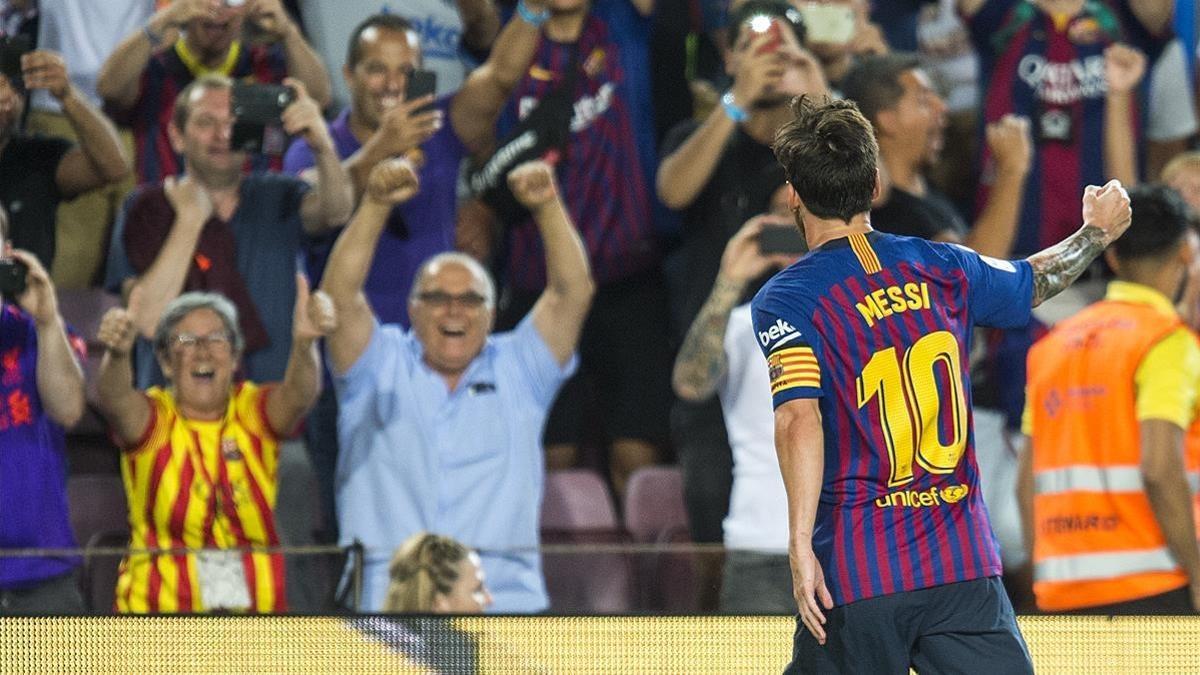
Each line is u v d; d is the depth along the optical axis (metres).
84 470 24.58
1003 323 13.98
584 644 16.38
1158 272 20.08
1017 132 24.98
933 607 13.15
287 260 23.59
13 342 20.38
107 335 20.03
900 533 13.16
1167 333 19.55
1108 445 19.83
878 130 24.25
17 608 16.75
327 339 21.73
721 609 17.64
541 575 17.81
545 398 22.64
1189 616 16.61
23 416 20.36
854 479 13.23
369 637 16.14
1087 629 16.55
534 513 22.27
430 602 17.38
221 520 20.59
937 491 13.27
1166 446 19.23
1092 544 19.92
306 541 22.22
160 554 17.03
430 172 25.08
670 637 16.42
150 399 20.73
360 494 21.67
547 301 22.66
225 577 17.09
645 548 17.81
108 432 24.56
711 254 24.62
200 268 23.12
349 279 21.45
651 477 24.44
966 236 25.17
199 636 15.99
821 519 13.38
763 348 13.39
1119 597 19.69
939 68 29.84
